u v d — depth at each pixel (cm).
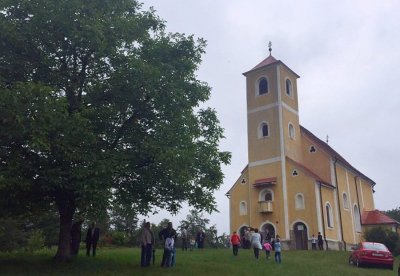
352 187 4778
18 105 1315
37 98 1351
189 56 1861
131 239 4184
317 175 4253
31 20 1557
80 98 1681
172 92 1670
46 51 1636
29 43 1584
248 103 4581
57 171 1389
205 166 1802
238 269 1900
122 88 1650
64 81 1625
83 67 1711
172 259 1841
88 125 1517
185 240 3083
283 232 3966
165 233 1838
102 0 1697
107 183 1436
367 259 2362
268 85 4488
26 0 1560
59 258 1688
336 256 2945
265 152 4312
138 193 1700
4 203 1528
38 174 1441
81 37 1548
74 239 1950
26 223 3734
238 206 4356
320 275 1909
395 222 4638
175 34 1881
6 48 1559
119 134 1697
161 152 1559
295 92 4681
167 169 1620
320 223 3844
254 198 4244
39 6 1554
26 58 1598
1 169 1360
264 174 4253
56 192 1576
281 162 4172
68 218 1711
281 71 4503
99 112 1634
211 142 1928
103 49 1587
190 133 1780
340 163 4553
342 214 4309
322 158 4412
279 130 4278
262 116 4438
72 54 1684
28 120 1314
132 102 1688
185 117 1770
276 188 4134
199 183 1770
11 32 1505
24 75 1587
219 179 1827
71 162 1435
